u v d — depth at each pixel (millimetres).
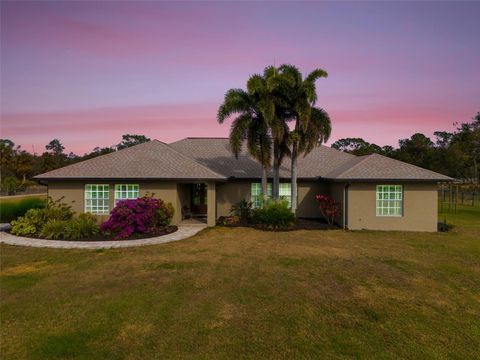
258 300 6812
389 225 16172
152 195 15977
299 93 16219
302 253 10953
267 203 16797
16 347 4883
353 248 11812
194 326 5598
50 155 58875
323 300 6852
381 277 8430
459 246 12297
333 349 4906
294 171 17125
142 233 14219
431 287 7715
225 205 19719
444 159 50531
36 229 14094
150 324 5660
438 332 5484
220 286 7641
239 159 21594
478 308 6508
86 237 13320
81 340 5098
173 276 8375
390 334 5398
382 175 15984
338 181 16250
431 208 16094
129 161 17469
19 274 8523
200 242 12703
